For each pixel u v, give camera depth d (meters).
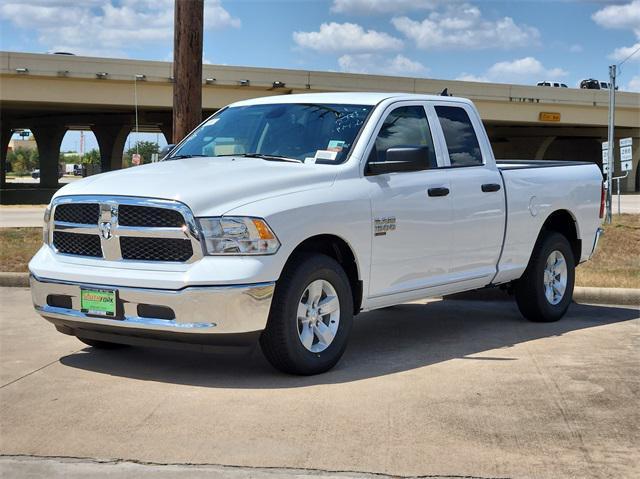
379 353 6.78
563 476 4.10
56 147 65.94
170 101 41.19
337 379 5.87
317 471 4.14
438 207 6.83
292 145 6.60
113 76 39.31
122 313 5.59
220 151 6.94
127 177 6.02
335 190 6.05
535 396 5.45
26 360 6.46
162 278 5.43
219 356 6.61
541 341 7.29
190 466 4.21
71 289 5.79
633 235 20.67
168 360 6.47
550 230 8.44
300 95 7.29
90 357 6.57
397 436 4.64
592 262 13.29
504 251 7.62
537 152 67.44
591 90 53.34
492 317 8.59
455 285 7.16
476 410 5.13
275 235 5.54
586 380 5.86
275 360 5.80
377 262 6.35
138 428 4.78
